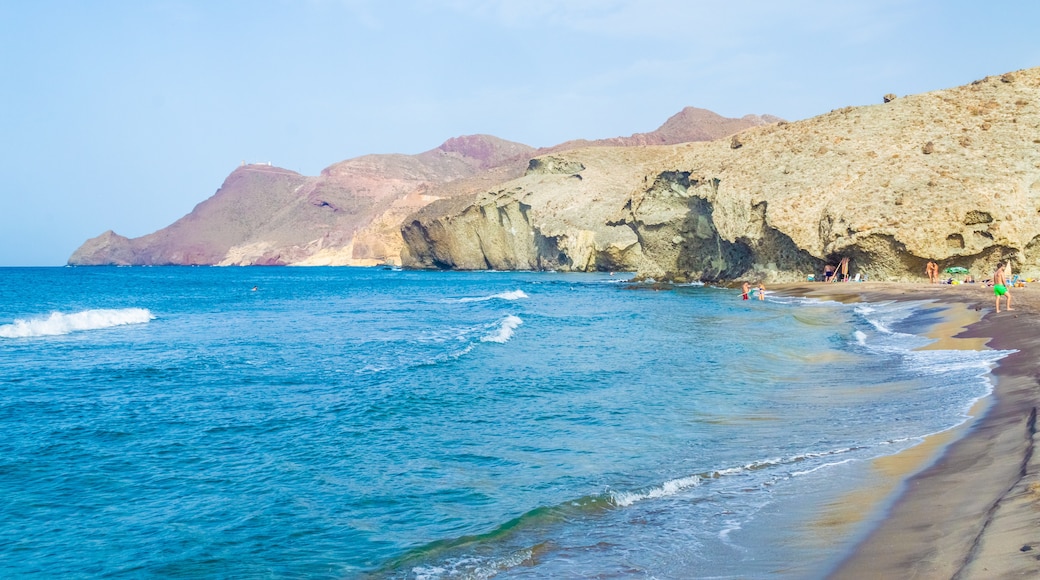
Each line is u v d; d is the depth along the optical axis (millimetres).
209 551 8375
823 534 7855
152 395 18328
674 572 7332
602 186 136500
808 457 11352
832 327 32219
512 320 38344
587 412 15820
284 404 17031
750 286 65062
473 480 10969
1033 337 19844
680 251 81500
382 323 41906
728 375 20656
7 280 136000
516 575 7512
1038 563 5707
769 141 75500
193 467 11820
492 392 18297
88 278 152750
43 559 8203
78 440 13617
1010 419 11406
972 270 52906
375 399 17391
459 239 150500
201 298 76938
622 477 10914
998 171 56281
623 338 30781
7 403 17312
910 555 6730
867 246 55375
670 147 163500
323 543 8586
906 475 9578
